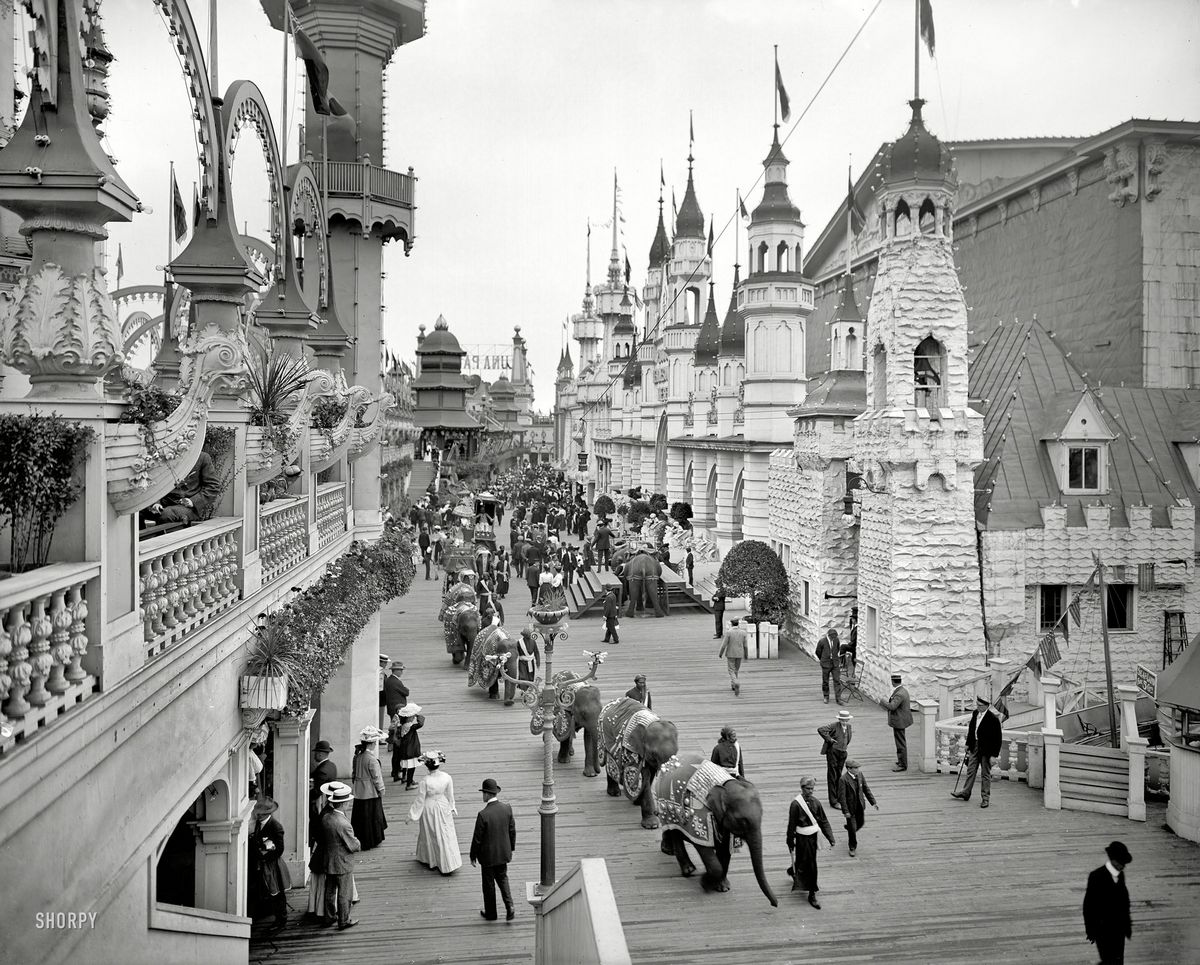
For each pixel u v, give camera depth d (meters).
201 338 9.63
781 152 38.94
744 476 39.84
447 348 68.31
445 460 72.00
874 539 25.12
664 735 15.32
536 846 15.18
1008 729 19.69
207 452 10.11
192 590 8.72
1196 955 11.30
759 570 32.81
